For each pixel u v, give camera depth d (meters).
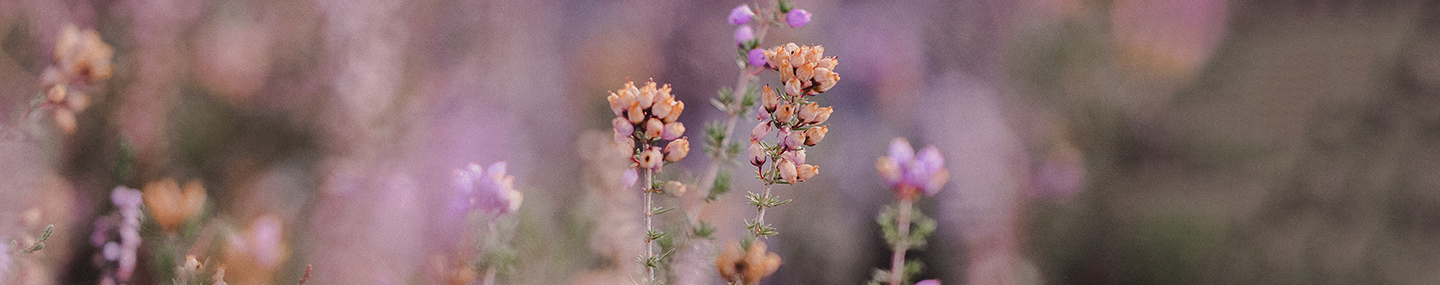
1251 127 1.23
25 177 0.77
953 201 1.26
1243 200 1.19
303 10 1.07
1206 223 1.23
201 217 0.72
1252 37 1.27
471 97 1.15
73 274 0.82
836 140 1.32
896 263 0.71
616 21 1.43
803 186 1.27
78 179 0.85
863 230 1.28
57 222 0.81
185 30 1.12
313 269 0.82
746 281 0.64
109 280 0.72
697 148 1.24
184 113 1.09
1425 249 1.06
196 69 1.14
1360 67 1.12
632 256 0.83
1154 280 1.25
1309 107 1.16
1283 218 1.15
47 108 0.72
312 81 1.05
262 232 0.72
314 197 0.90
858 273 1.25
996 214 1.27
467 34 1.20
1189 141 1.31
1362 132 1.10
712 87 1.34
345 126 0.95
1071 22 1.81
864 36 1.35
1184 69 2.10
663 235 0.63
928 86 1.37
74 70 0.72
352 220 0.83
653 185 0.63
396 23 1.04
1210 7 2.18
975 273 1.24
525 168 1.15
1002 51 1.44
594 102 1.40
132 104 0.96
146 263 0.73
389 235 0.83
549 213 0.91
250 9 1.17
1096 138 1.60
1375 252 1.08
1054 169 1.43
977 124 1.34
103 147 0.90
